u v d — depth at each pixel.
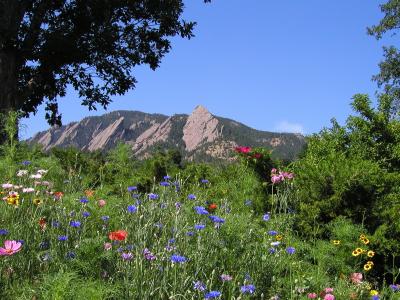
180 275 3.96
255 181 8.30
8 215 4.68
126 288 3.60
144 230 4.39
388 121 11.68
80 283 3.22
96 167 9.17
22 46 17.89
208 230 4.78
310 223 6.58
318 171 7.05
